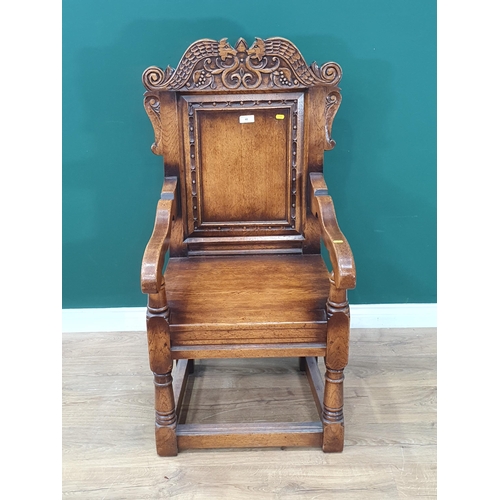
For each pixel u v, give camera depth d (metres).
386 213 1.96
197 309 1.37
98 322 2.12
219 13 1.71
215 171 1.61
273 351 1.35
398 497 1.37
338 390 1.43
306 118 1.55
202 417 1.67
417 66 1.77
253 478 1.44
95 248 2.00
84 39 1.73
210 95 1.54
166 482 1.43
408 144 1.87
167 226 1.40
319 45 1.75
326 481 1.42
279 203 1.65
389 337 2.07
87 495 1.39
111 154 1.87
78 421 1.66
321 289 1.45
